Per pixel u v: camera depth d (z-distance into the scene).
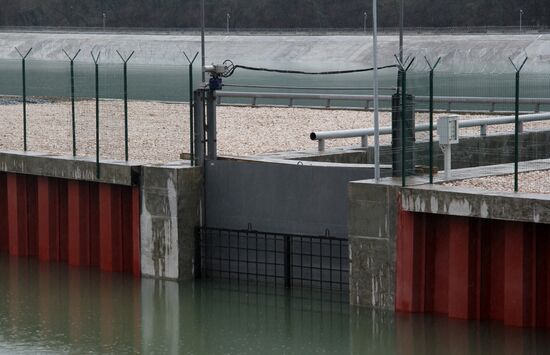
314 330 37.88
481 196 34.72
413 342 35.72
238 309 40.25
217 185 43.16
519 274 34.78
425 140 41.28
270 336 37.66
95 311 40.81
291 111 64.62
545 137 54.03
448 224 36.44
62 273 45.50
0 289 43.59
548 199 33.53
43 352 36.59
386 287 37.50
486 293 36.16
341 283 40.31
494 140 51.38
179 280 42.91
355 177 40.09
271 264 41.91
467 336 35.44
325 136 46.34
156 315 40.12
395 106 38.16
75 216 45.72
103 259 44.91
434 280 36.97
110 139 52.66
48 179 46.72
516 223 34.66
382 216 37.28
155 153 48.16
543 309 35.16
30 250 48.38
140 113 62.69
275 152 46.88
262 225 42.22
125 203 44.25
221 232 42.88
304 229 41.22
